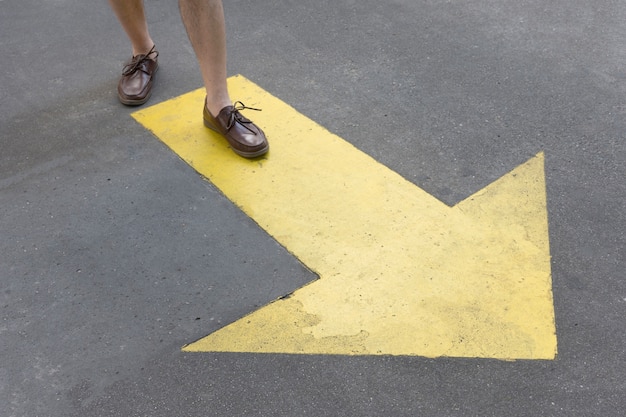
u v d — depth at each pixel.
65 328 2.64
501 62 4.10
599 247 2.88
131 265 2.89
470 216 3.04
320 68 4.11
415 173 3.30
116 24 4.61
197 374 2.46
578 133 3.53
